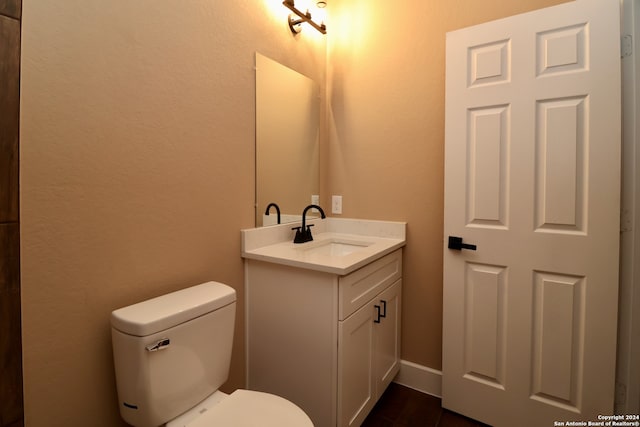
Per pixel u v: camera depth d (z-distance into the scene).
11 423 0.91
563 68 1.45
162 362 1.06
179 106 1.32
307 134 2.06
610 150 1.38
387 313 1.79
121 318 1.04
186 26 1.33
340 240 2.03
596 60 1.39
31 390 0.96
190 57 1.35
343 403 1.39
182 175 1.34
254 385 1.63
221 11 1.48
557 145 1.47
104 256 1.11
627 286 1.41
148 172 1.22
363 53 2.08
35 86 0.93
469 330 1.71
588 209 1.43
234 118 1.56
